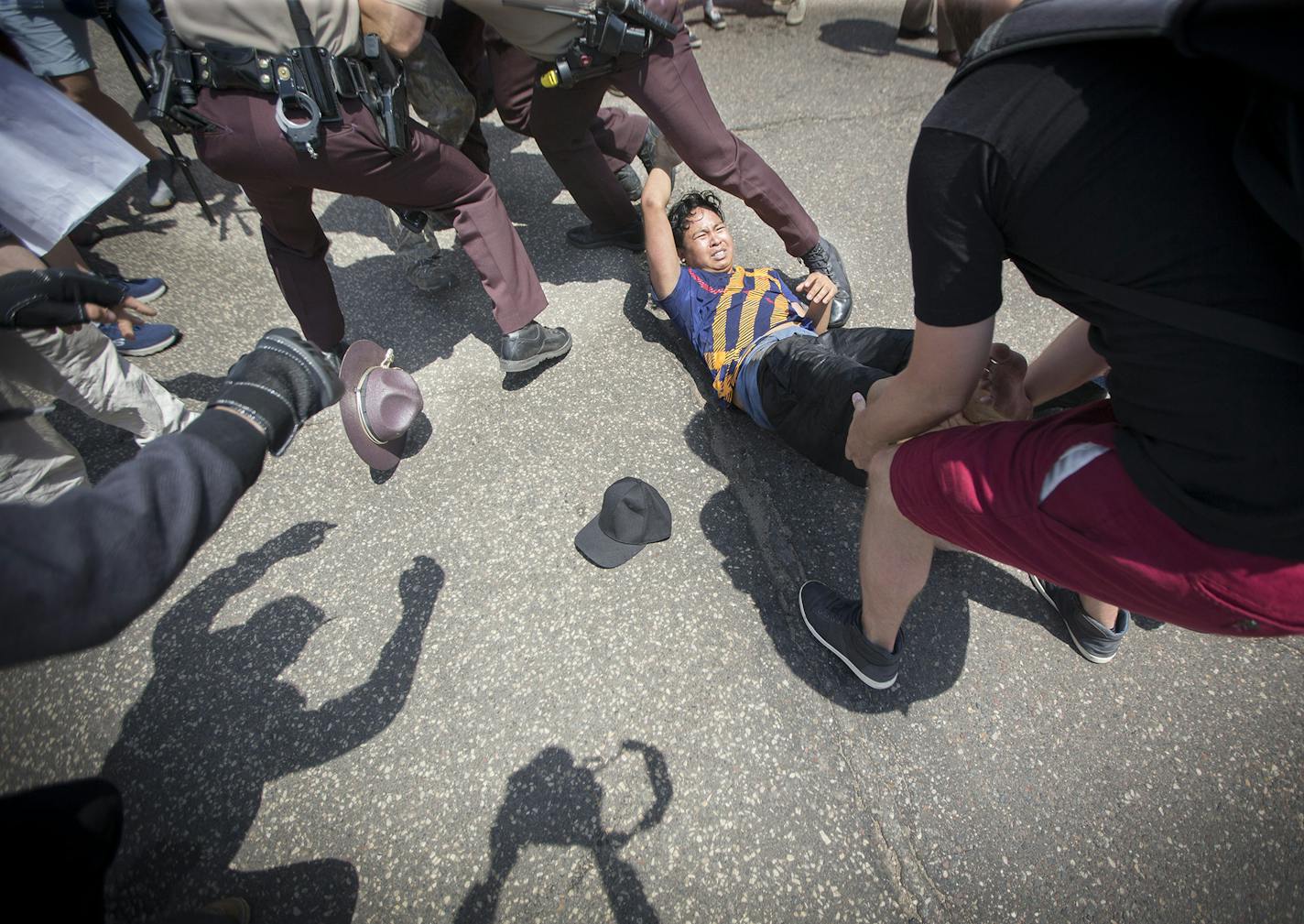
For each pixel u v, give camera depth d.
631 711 1.74
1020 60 0.81
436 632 1.88
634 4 1.77
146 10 2.52
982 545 1.15
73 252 2.38
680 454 2.27
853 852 1.54
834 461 1.96
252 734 1.73
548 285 2.86
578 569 1.99
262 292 2.87
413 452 2.29
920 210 0.93
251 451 0.94
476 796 1.63
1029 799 1.61
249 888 1.52
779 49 4.31
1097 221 0.81
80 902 0.86
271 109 1.59
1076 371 1.58
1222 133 0.74
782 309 2.31
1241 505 0.83
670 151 2.83
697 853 1.54
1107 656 1.79
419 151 1.82
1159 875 1.52
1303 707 1.74
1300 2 0.59
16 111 1.54
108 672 1.83
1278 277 0.75
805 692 1.76
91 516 0.75
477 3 1.75
